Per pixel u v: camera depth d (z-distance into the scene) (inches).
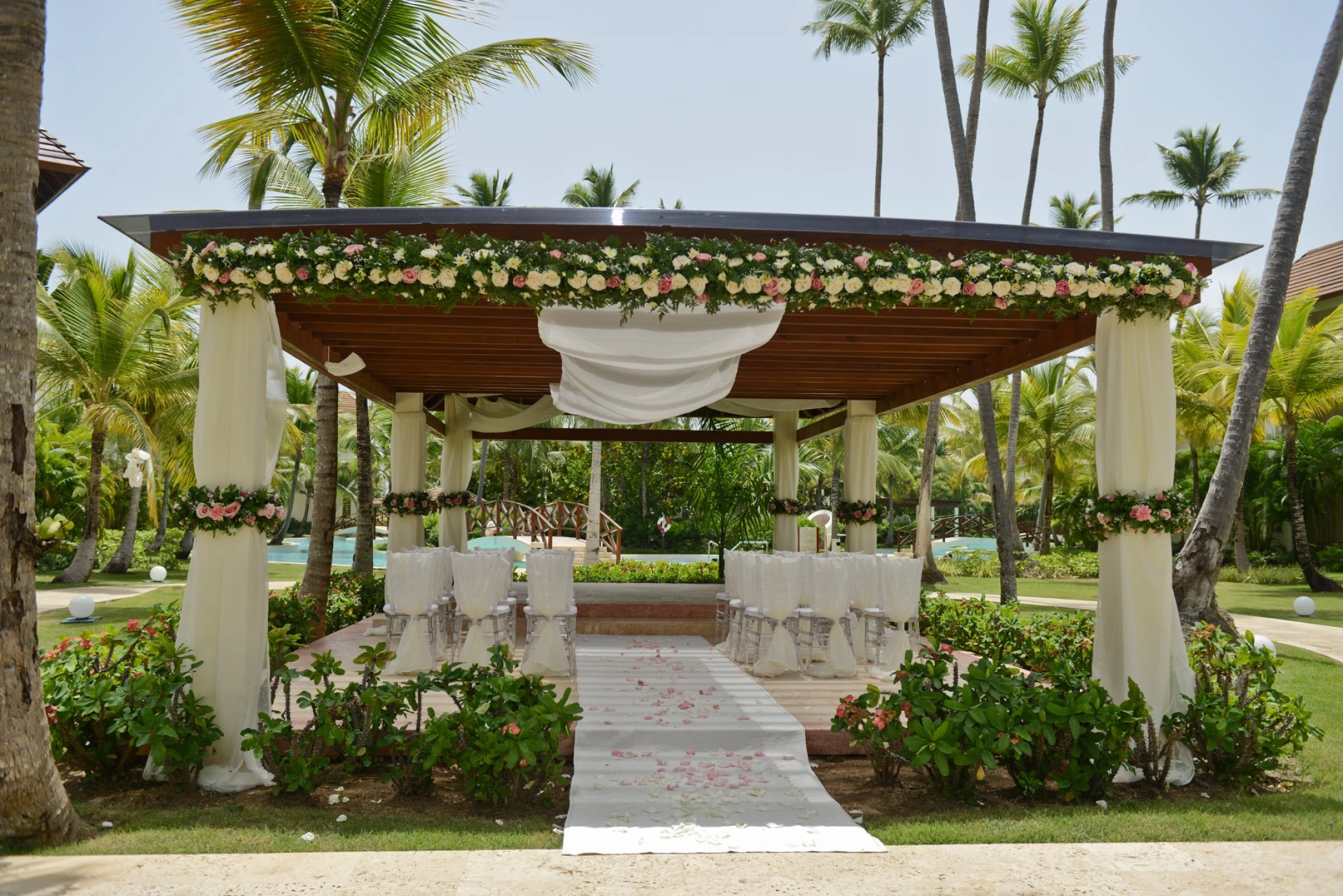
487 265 164.6
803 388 345.1
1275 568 695.7
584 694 204.8
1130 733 151.9
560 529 822.5
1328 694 248.8
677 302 171.8
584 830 131.6
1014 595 413.7
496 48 325.1
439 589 240.7
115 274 611.5
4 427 124.6
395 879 110.7
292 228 167.8
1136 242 176.4
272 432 171.3
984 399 424.8
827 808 144.2
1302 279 805.9
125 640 181.9
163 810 143.3
